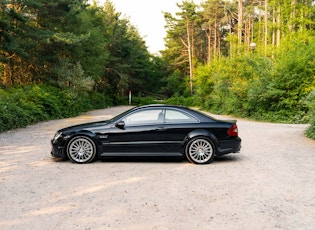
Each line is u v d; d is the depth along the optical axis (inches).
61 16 1177.4
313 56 864.3
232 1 2458.2
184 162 326.3
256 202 205.6
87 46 1408.7
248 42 2176.4
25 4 1008.2
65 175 270.4
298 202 206.4
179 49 2773.1
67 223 171.2
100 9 2065.7
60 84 1108.5
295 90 861.2
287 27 1316.4
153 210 190.4
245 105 978.1
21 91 859.4
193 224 170.9
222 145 319.0
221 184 245.9
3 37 943.7
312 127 522.6
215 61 1571.1
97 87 2068.2
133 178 261.4
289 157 353.4
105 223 171.3
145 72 2792.8
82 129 320.2
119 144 317.1
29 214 183.8
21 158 340.5
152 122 321.1
